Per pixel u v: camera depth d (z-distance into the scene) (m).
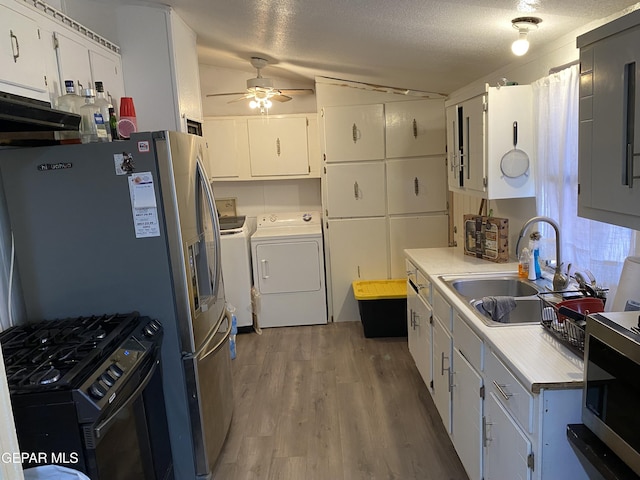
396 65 3.04
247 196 4.76
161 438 2.02
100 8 2.70
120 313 2.02
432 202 4.15
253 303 4.19
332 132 4.08
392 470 2.24
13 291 2.06
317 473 2.25
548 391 1.27
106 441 1.51
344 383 3.13
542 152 2.24
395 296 3.79
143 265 2.00
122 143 1.91
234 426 2.68
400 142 4.07
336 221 4.20
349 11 2.04
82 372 1.45
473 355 1.82
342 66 3.37
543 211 2.29
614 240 1.78
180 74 2.85
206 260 2.33
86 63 2.29
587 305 1.63
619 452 1.05
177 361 2.06
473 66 2.80
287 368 3.40
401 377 3.18
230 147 4.42
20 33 1.73
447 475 2.19
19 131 1.80
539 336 1.60
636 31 1.10
